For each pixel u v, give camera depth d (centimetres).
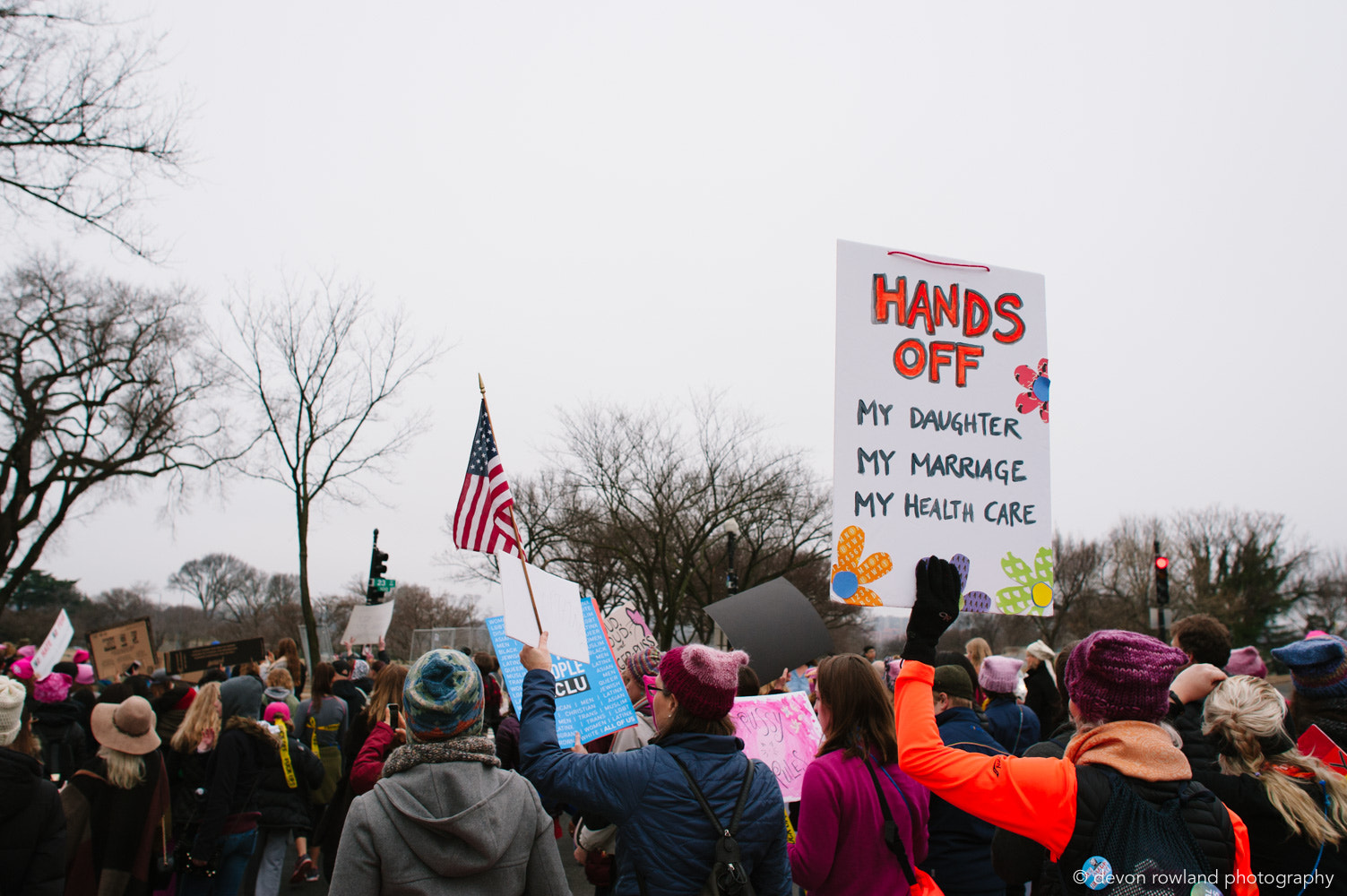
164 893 641
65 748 830
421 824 248
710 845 281
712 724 306
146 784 526
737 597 627
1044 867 229
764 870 297
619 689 420
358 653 2236
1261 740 284
